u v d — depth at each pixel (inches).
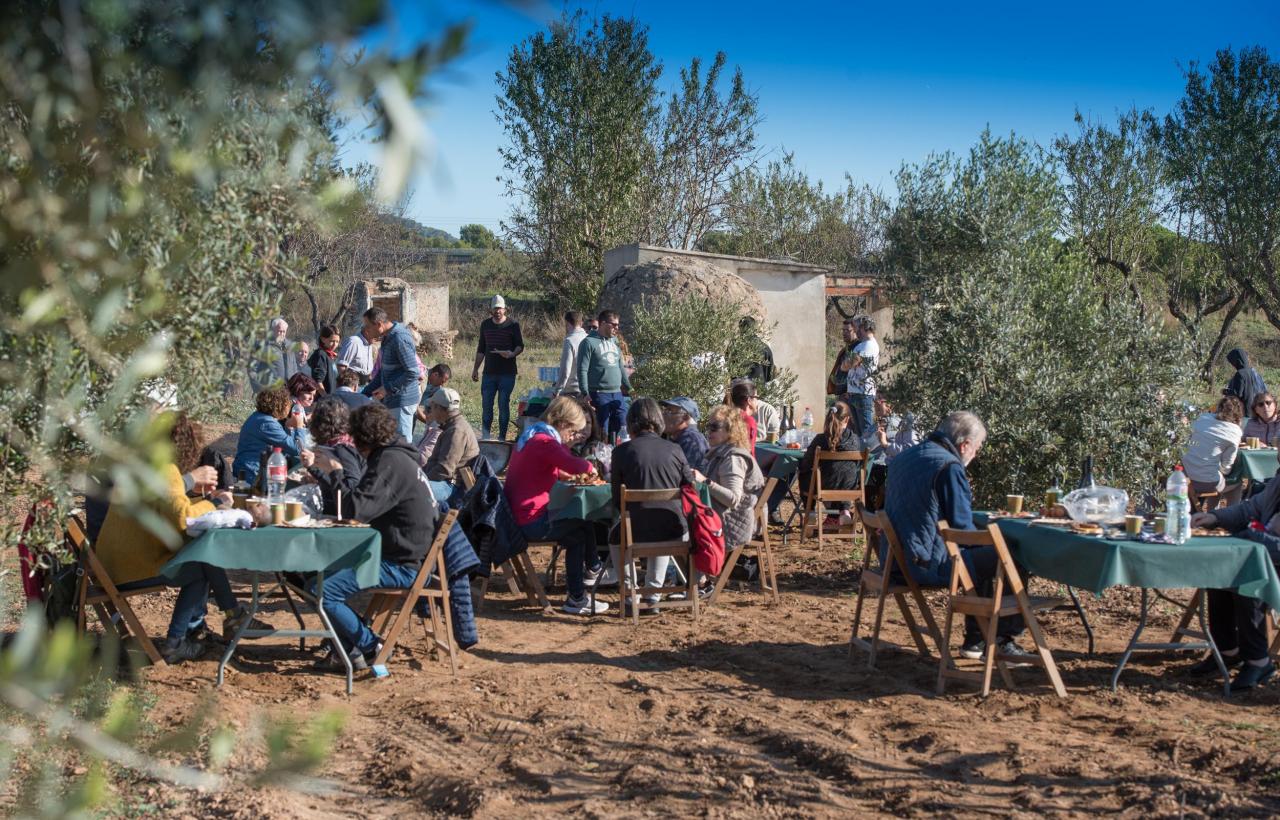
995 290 368.5
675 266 622.2
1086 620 268.2
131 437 67.2
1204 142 733.9
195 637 264.7
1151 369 351.3
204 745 196.1
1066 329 370.0
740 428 331.3
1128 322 360.2
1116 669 242.5
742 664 265.0
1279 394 827.4
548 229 1051.3
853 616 311.3
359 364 512.7
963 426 260.7
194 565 249.0
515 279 1546.5
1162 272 783.7
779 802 181.8
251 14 65.4
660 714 226.5
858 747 206.7
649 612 318.3
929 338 367.9
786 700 235.8
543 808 180.4
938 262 450.6
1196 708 227.8
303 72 63.4
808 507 415.2
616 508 311.0
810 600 331.9
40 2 67.2
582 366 505.0
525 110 1026.1
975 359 355.9
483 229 2610.7
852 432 414.3
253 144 94.3
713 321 528.1
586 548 322.3
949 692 241.4
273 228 120.8
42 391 98.4
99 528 252.7
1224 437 382.9
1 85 67.9
